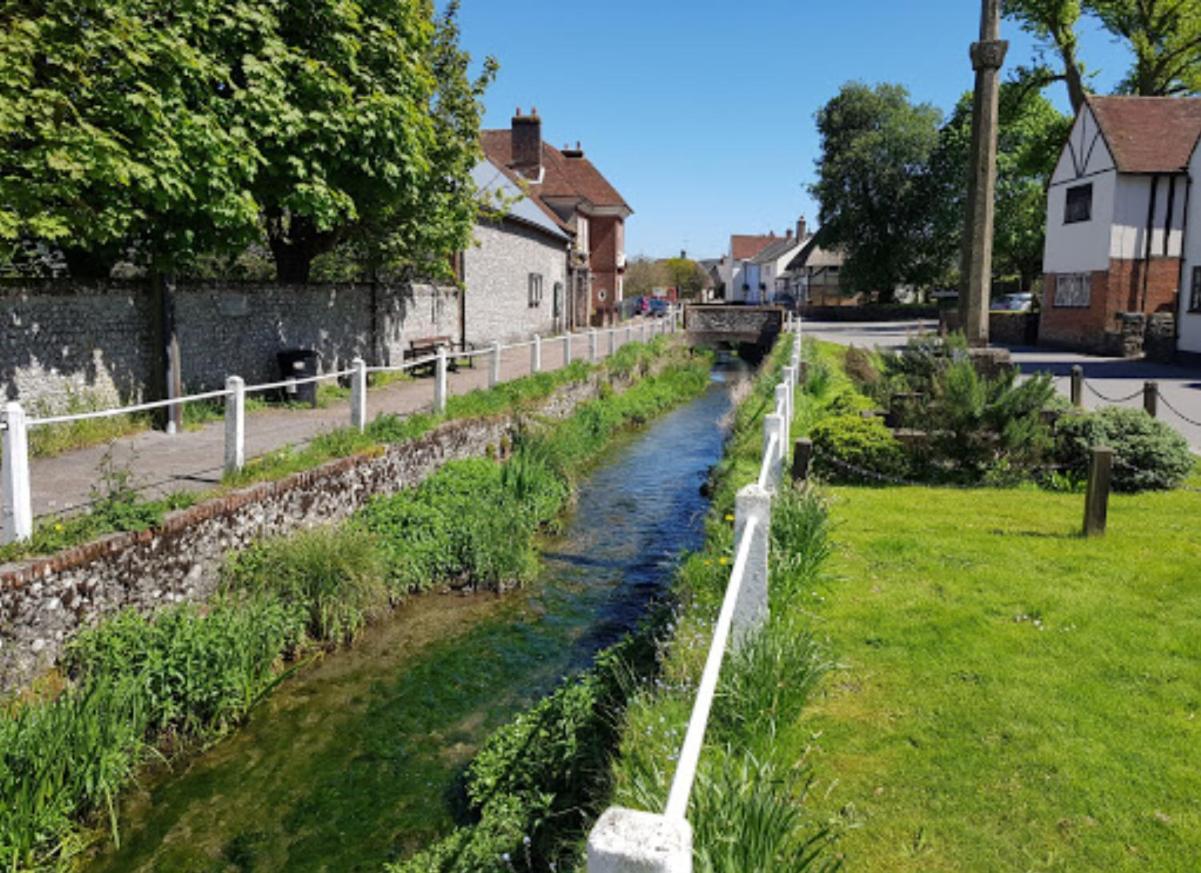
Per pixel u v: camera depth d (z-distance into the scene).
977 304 12.62
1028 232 46.31
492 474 12.08
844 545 7.68
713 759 4.07
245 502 8.13
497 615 8.97
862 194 55.16
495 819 5.20
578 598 9.43
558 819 5.10
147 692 6.20
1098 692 4.97
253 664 7.11
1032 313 33.84
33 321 10.55
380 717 6.91
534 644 8.26
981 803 3.99
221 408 13.23
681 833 1.88
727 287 116.25
